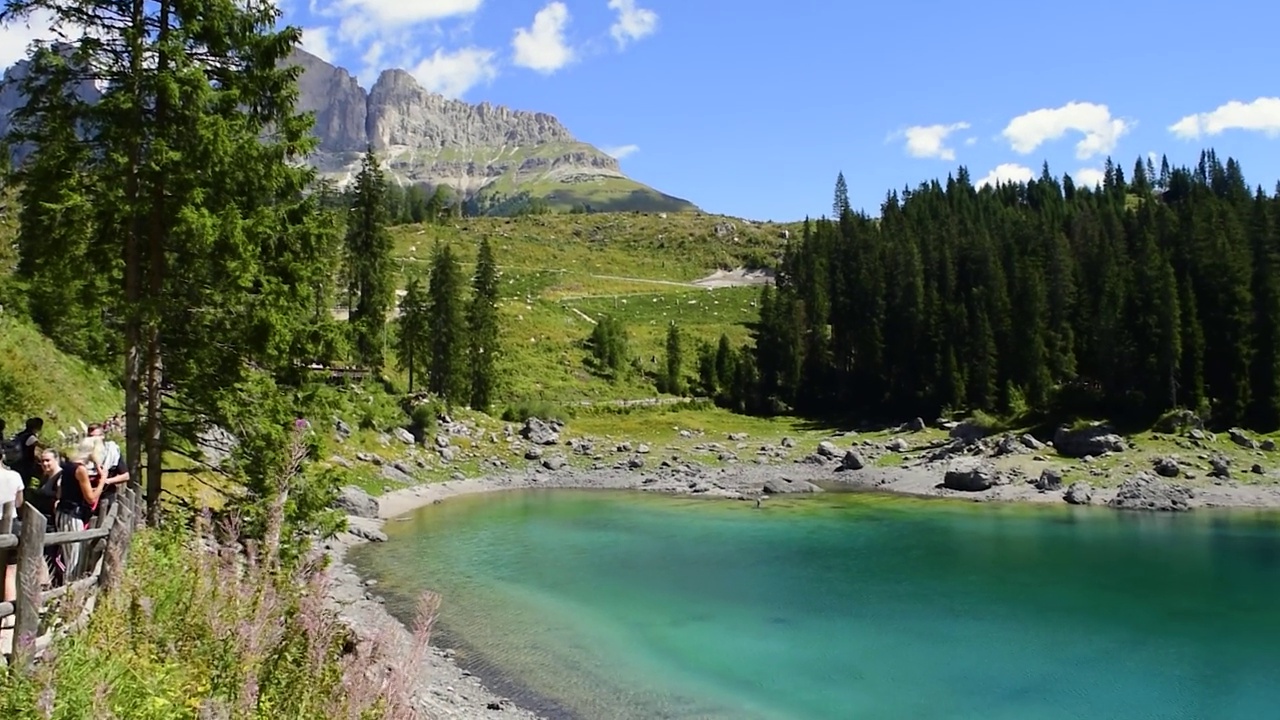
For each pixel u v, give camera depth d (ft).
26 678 21.56
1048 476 173.68
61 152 50.34
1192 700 63.26
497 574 102.53
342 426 177.99
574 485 188.75
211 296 56.34
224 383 57.21
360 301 213.05
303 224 58.70
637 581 99.45
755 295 476.95
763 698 63.16
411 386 228.22
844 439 250.37
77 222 50.47
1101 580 99.96
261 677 25.08
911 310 285.64
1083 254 320.29
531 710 59.31
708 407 299.38
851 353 310.24
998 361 261.03
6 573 27.32
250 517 50.65
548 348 331.98
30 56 50.21
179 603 28.84
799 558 112.78
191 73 50.11
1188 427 203.21
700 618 84.07
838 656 72.84
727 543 123.13
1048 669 69.62
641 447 231.30
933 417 267.59
